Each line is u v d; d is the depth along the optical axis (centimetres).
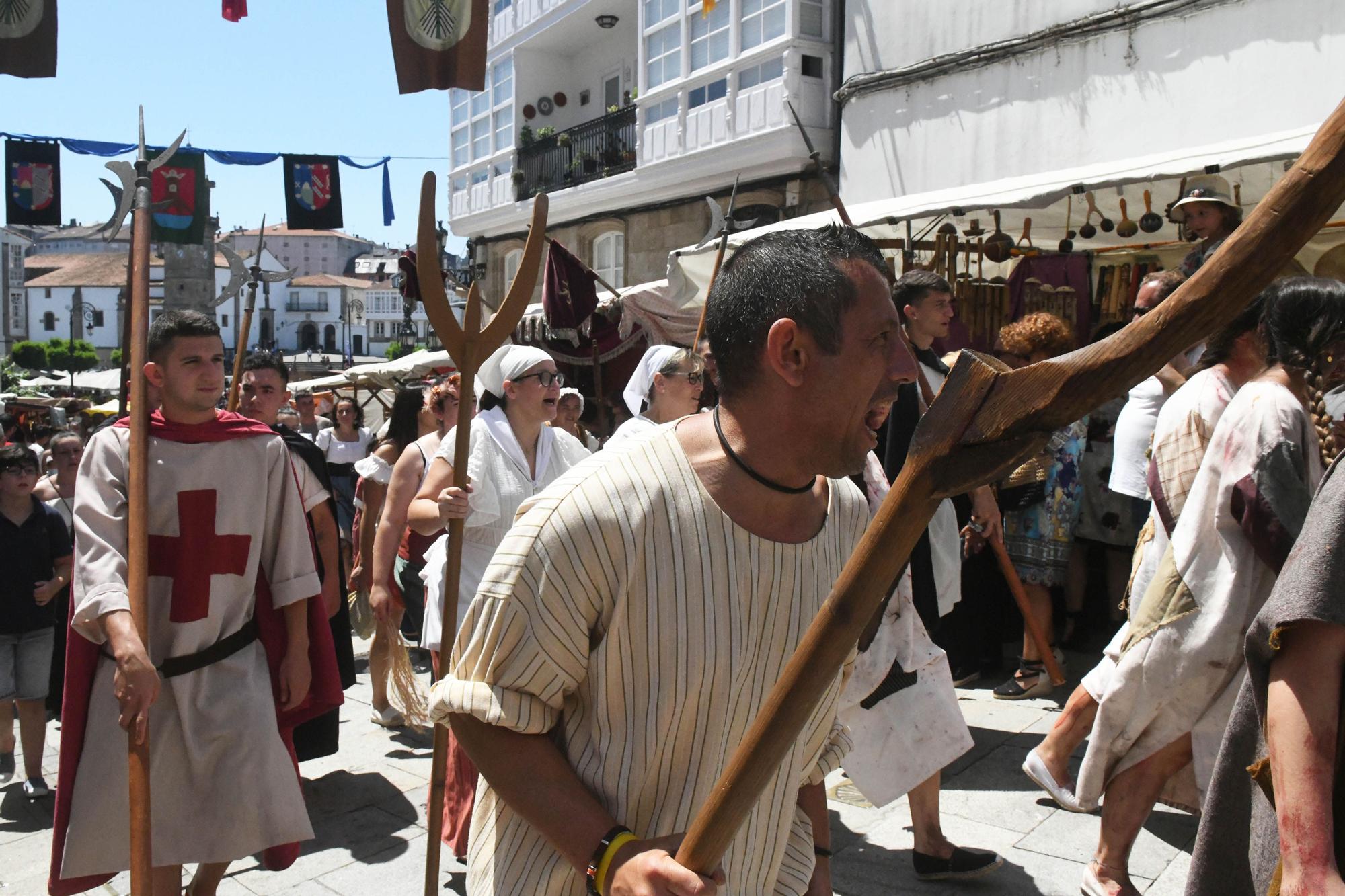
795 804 152
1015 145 941
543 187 1766
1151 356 85
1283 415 257
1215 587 274
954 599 368
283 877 350
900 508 98
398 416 548
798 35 1195
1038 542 504
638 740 134
